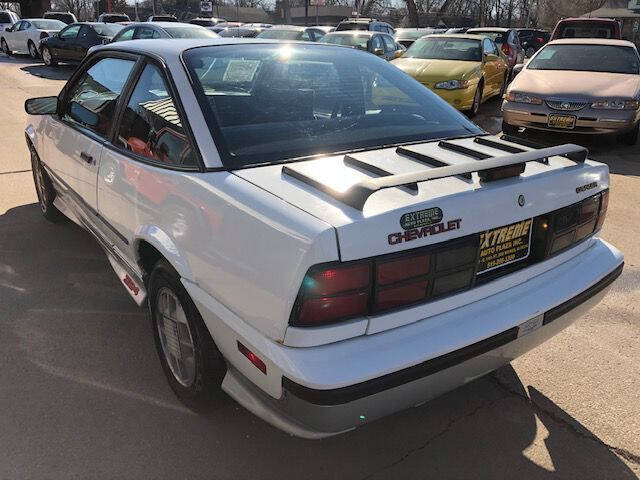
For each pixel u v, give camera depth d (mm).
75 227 4785
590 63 8695
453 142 2715
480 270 2117
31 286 3762
